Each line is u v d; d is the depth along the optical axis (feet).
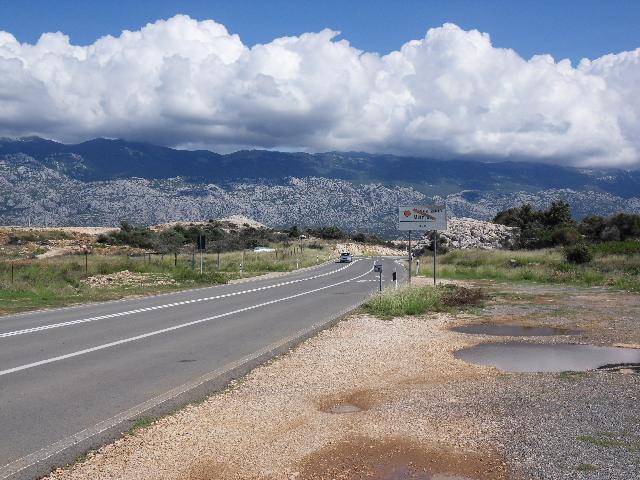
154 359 37.81
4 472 18.76
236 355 39.19
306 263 185.06
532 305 69.05
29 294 80.23
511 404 26.17
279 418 24.57
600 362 38.09
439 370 34.53
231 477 18.51
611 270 113.29
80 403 27.17
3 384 30.86
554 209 267.80
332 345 42.29
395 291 69.87
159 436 22.29
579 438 21.42
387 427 23.17
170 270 124.06
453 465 19.39
